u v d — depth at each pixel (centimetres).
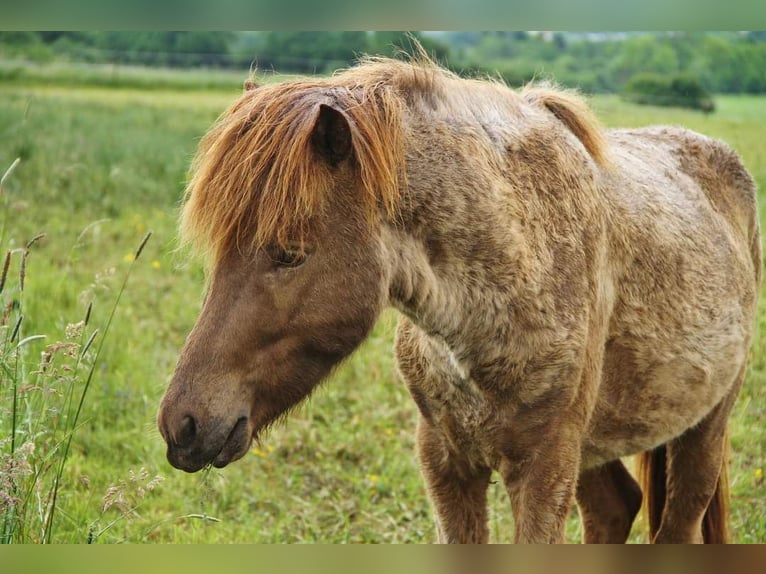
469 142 320
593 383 351
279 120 286
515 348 326
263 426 296
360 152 287
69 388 430
